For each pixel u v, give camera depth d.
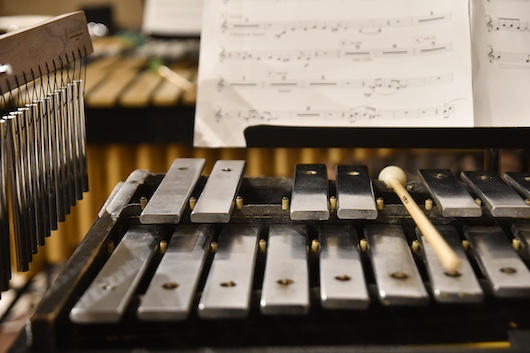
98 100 1.61
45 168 0.88
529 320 0.80
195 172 0.95
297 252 0.82
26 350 0.74
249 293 0.76
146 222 0.85
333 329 0.80
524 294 0.76
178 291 0.76
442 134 1.01
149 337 0.79
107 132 1.64
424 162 1.62
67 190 0.93
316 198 0.88
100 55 2.07
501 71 0.98
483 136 1.01
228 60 1.01
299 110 0.99
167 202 0.87
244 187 0.98
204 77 1.01
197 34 1.98
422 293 0.75
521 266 0.79
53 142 0.89
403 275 0.77
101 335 0.78
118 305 0.74
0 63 0.81
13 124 0.82
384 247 0.82
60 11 2.42
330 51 1.00
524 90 0.98
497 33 0.99
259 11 1.02
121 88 1.71
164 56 2.00
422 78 0.98
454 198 0.87
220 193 0.89
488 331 0.80
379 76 0.99
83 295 0.75
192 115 1.63
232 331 0.79
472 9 0.99
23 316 1.56
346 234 0.85
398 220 0.88
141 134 1.65
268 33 1.02
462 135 1.01
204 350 0.73
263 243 0.85
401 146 1.02
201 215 0.85
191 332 0.79
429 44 0.99
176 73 1.84
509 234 0.88
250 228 0.87
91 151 1.65
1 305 1.60
